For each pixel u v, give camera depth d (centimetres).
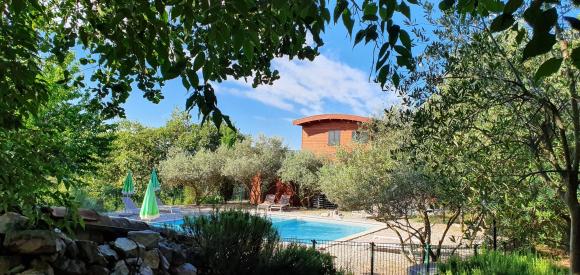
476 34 429
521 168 459
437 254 905
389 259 1063
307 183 2572
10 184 248
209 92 194
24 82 254
